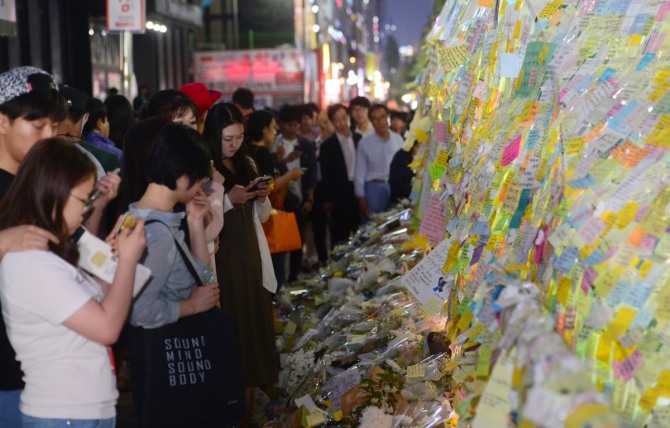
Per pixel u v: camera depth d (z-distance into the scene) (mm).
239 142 4793
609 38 3158
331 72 43719
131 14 9352
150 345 3262
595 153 2773
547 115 3299
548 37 3584
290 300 6730
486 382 2500
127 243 2725
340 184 9625
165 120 3908
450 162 4730
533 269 2850
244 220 4805
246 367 4773
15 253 2629
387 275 5762
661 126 2650
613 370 2428
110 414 2779
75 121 4359
